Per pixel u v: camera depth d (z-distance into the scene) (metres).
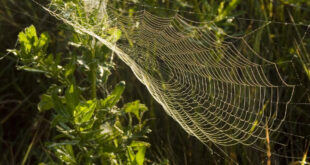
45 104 2.41
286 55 3.67
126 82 3.74
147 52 3.78
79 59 2.49
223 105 3.53
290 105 3.46
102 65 2.48
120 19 3.59
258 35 3.61
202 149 3.32
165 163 2.79
